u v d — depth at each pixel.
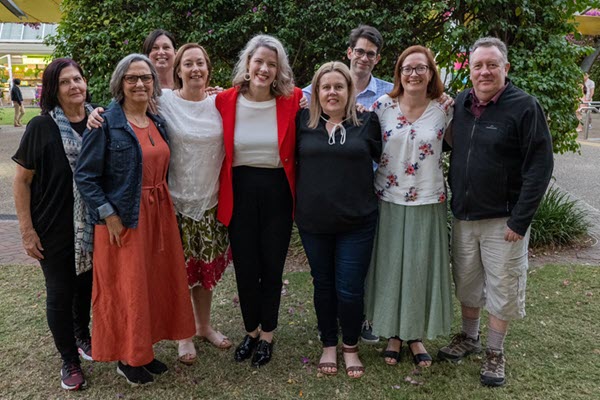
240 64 2.82
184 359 3.05
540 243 5.09
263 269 3.01
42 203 2.60
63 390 2.81
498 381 2.83
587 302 3.88
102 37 5.11
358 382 2.90
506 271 2.71
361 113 2.78
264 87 2.73
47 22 10.95
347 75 2.67
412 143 2.74
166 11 5.12
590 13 8.75
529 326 3.51
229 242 3.05
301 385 2.88
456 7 4.92
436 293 2.87
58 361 3.09
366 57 3.34
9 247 5.22
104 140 2.50
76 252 2.61
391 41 4.86
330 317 2.99
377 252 2.92
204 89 2.92
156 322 2.80
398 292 2.89
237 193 2.85
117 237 2.55
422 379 2.92
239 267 2.95
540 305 3.83
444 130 2.79
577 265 4.62
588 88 14.37
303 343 3.34
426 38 5.29
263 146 2.78
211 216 2.93
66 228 2.65
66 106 2.62
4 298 3.97
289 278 4.38
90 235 2.61
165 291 2.83
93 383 2.88
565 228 5.17
